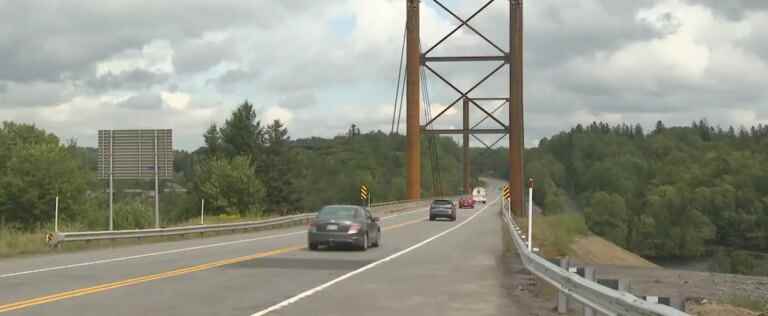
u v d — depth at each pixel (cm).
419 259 2258
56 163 7781
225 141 10900
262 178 10756
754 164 10488
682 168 11988
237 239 3266
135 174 3247
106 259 2158
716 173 10906
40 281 1562
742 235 9544
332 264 2030
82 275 1688
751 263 8594
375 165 15750
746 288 2167
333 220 2534
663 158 15175
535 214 6919
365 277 1709
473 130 8881
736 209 9725
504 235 3356
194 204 9375
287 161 10981
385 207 7388
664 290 2006
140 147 3247
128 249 2609
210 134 10900
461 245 2961
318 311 1180
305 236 3519
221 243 2964
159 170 3231
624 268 2662
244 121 10850
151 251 2502
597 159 17112
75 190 7912
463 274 1819
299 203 11069
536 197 13712
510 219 3809
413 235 3731
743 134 15450
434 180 13600
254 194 9281
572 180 16662
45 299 1277
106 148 3262
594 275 1052
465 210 8450
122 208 7062
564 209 12019
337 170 14112
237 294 1373
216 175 9244
